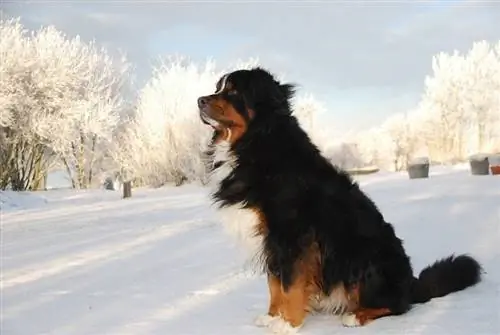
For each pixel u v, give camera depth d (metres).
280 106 2.65
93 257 4.30
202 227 5.71
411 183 9.69
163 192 13.29
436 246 3.80
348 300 2.64
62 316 2.88
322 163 2.69
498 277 3.04
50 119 17.25
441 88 26.41
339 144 20.98
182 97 17.42
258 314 2.76
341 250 2.59
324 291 2.63
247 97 2.62
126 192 12.03
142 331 2.61
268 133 2.60
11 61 16.66
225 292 3.14
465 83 26.08
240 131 2.63
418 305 2.73
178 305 2.94
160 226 6.03
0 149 17.47
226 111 2.63
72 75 17.94
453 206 5.83
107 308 2.96
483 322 2.48
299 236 2.54
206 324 2.66
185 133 16.58
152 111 17.36
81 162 20.36
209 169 2.77
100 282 3.50
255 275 3.43
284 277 2.54
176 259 4.06
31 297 3.24
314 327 2.58
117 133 20.16
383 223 2.72
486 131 26.25
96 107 18.83
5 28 17.16
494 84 25.89
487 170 11.14
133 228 5.98
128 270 3.79
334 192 2.62
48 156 20.16
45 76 17.20
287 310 2.55
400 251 2.70
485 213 5.12
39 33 17.89
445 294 2.81
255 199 2.56
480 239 3.92
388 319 2.60
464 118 26.23
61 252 4.60
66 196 13.36
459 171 13.38
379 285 2.60
